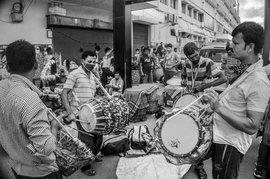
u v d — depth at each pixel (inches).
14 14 329.4
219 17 1772.9
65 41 415.5
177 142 71.5
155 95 233.5
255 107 58.9
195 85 148.6
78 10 444.5
